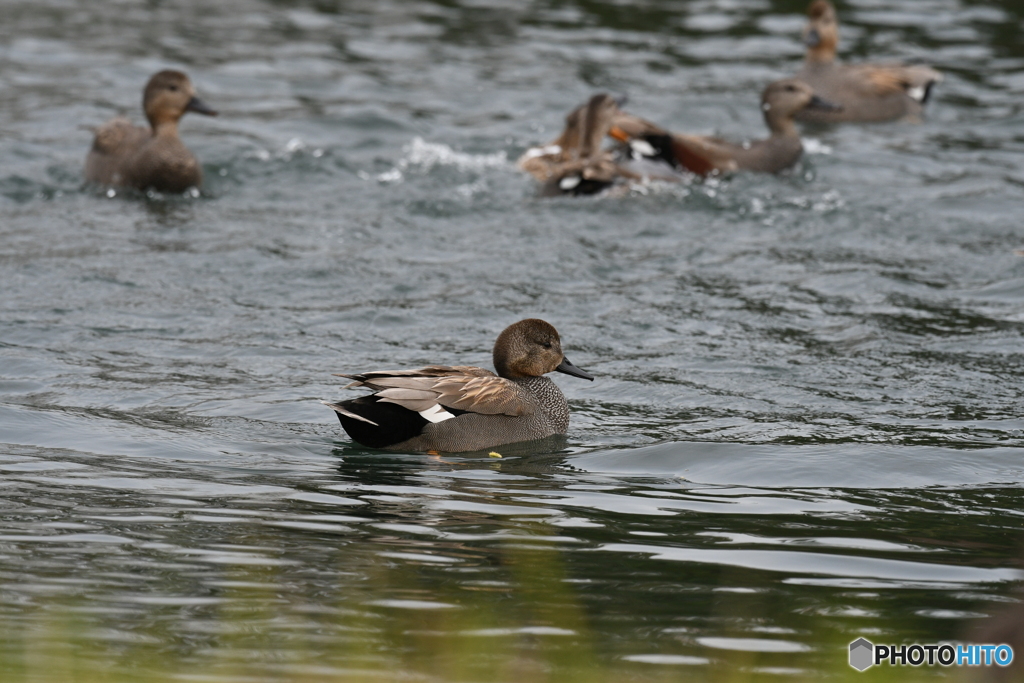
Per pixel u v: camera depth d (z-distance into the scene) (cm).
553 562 891
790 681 704
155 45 2969
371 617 786
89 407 1283
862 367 1448
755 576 873
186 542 914
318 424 1263
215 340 1513
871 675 710
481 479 1098
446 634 761
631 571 876
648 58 2964
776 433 1240
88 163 2169
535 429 1234
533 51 2995
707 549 925
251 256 1812
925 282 1747
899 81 2662
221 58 2891
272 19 3212
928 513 1016
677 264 1823
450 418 1193
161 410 1284
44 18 3147
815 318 1616
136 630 759
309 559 886
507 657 731
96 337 1510
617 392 1380
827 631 779
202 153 2295
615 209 2066
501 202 2097
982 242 1914
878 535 960
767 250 1886
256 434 1223
